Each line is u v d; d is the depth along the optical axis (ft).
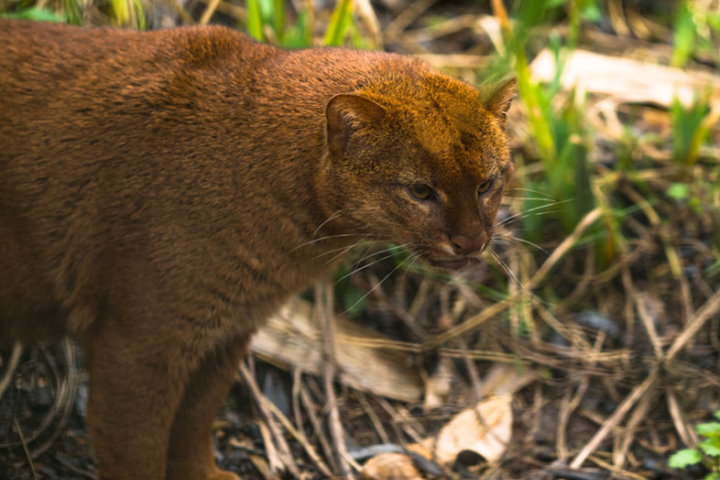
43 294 22.35
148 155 21.12
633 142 35.42
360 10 34.45
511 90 21.42
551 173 32.32
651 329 31.14
